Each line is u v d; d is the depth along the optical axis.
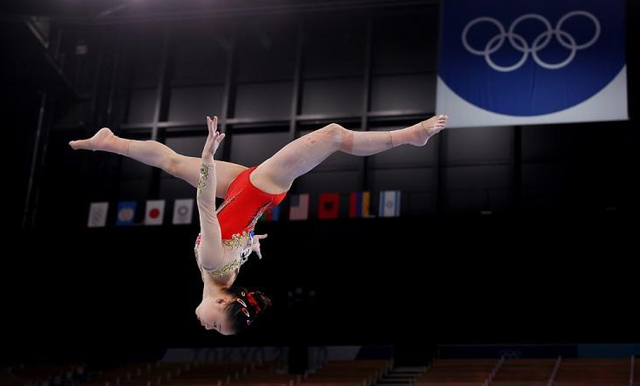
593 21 14.17
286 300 16.12
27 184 17.47
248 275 16.31
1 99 17.36
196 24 18.80
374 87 17.36
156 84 18.48
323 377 15.79
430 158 16.58
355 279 15.99
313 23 18.23
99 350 18.05
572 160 15.84
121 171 17.84
